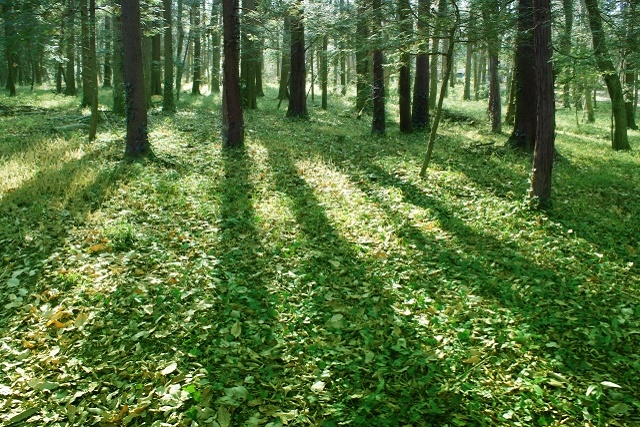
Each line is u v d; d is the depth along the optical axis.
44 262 5.86
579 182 10.30
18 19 12.00
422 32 9.57
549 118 8.24
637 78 22.53
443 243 6.99
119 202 7.89
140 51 10.28
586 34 10.54
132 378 4.00
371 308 5.18
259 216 7.61
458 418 3.58
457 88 46.53
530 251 6.81
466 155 12.53
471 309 5.16
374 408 3.69
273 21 15.70
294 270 6.00
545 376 4.06
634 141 18.50
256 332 4.68
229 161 10.82
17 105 19.91
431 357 4.28
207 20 25.14
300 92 18.97
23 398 3.77
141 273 5.74
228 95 11.84
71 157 10.29
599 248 7.01
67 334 4.55
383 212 8.16
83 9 13.23
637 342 4.64
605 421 3.55
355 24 12.74
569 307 5.30
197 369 4.11
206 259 6.19
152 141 12.46
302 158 11.48
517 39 10.43
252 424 3.48
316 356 4.32
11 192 7.87
